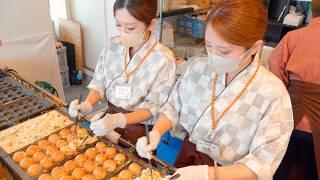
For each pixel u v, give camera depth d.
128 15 1.22
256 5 0.84
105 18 3.39
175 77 1.44
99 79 1.60
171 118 1.24
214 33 0.87
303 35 1.47
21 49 2.44
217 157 1.14
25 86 1.85
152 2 1.26
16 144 1.32
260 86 1.02
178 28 2.77
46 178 1.12
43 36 2.55
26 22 2.40
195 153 1.21
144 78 1.43
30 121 1.49
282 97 0.99
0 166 1.26
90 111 1.51
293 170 1.66
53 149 1.29
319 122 1.49
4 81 1.90
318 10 1.46
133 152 1.31
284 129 0.96
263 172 0.93
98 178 1.17
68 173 1.18
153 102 1.42
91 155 1.27
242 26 0.82
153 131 1.20
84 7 3.59
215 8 0.88
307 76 1.48
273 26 2.49
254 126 1.03
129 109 1.49
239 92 1.05
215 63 0.98
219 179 0.94
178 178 0.95
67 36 3.92
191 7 2.61
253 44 0.89
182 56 2.51
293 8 2.53
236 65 0.97
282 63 1.56
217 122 1.10
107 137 1.36
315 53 1.44
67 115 1.55
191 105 1.17
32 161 1.21
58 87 2.88
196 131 1.17
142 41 1.40
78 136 1.38
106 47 1.57
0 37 2.29
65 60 3.61
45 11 2.49
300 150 1.63
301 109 1.54
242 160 0.99
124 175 1.16
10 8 2.26
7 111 1.56
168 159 2.34
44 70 2.69
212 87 1.12
